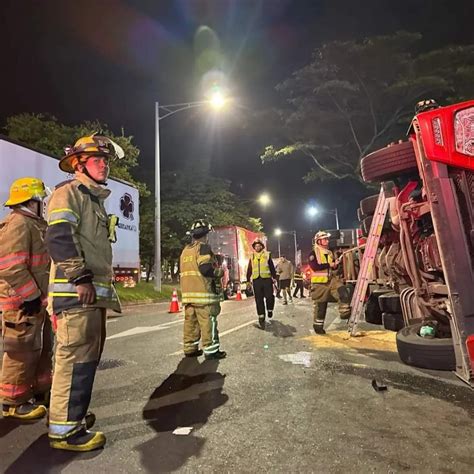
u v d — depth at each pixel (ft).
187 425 11.69
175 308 44.34
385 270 28.22
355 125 75.00
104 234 11.32
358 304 24.32
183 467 9.39
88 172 11.48
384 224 25.16
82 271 10.29
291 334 25.85
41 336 12.85
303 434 10.90
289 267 52.85
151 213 90.79
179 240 97.96
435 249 15.57
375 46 65.82
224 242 86.33
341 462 9.41
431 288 16.55
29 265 12.48
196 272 19.70
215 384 15.42
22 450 10.43
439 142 13.82
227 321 33.71
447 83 67.62
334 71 69.15
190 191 102.83
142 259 97.50
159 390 14.88
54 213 10.41
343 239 46.01
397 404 12.88
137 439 10.87
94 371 10.80
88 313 10.53
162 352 21.47
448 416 11.90
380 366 17.26
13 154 36.14
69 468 9.49
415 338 16.99
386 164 18.07
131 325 33.17
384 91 68.49
